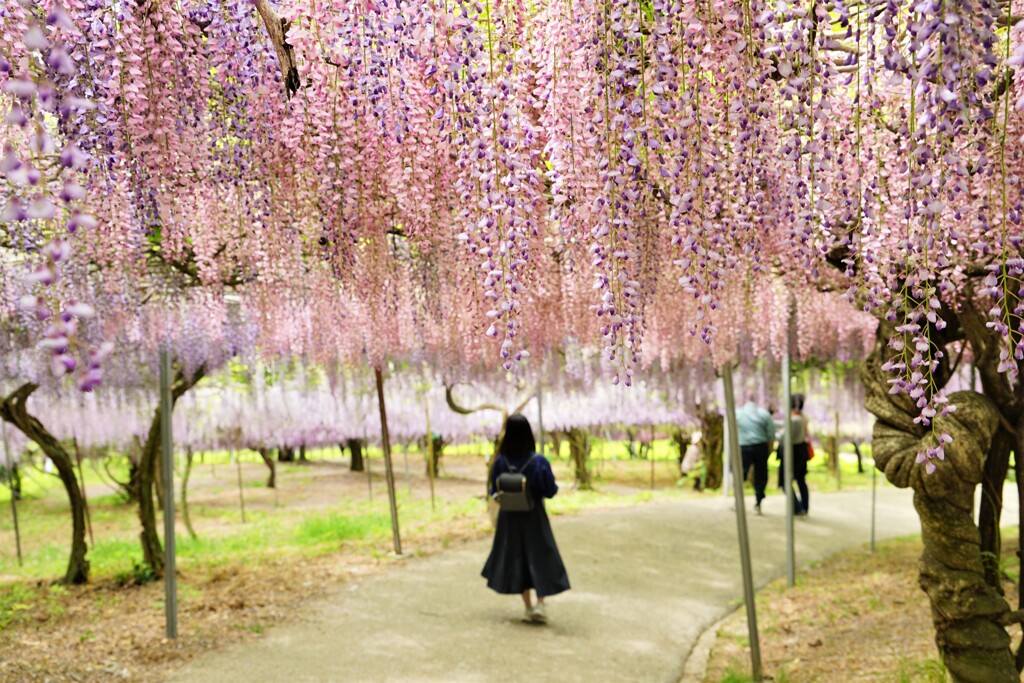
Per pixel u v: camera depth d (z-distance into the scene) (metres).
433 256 3.15
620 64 1.66
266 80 2.27
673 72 1.68
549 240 3.17
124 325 5.45
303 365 10.16
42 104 0.97
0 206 2.19
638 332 1.83
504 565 6.07
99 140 1.95
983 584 3.09
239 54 2.21
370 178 2.29
